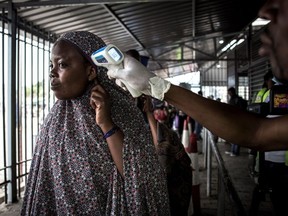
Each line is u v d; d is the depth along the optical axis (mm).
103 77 1152
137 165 1046
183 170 1907
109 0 4035
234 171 5891
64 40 1103
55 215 1156
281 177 2490
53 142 1125
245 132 730
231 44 12414
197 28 9266
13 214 3811
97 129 1082
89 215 1072
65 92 1097
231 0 7289
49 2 4051
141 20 6949
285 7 334
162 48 10500
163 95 763
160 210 1120
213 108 740
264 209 3809
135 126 1136
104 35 7398
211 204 3969
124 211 1037
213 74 23156
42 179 1146
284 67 351
